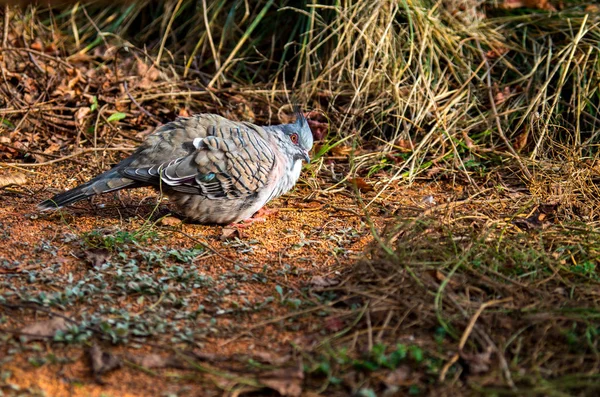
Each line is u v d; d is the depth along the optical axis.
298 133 10.98
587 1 15.84
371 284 8.58
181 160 9.90
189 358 7.20
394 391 6.72
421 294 8.17
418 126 13.53
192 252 9.38
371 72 14.21
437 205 10.74
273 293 8.57
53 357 7.02
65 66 14.87
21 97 14.19
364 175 12.76
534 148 13.27
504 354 7.32
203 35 15.74
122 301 8.23
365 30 14.55
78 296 8.18
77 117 13.69
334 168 12.90
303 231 10.52
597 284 8.67
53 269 8.80
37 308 7.86
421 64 14.14
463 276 8.49
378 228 10.62
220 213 10.36
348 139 13.68
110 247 9.34
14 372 6.82
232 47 16.16
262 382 6.80
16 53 15.16
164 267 8.99
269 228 10.59
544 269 8.91
